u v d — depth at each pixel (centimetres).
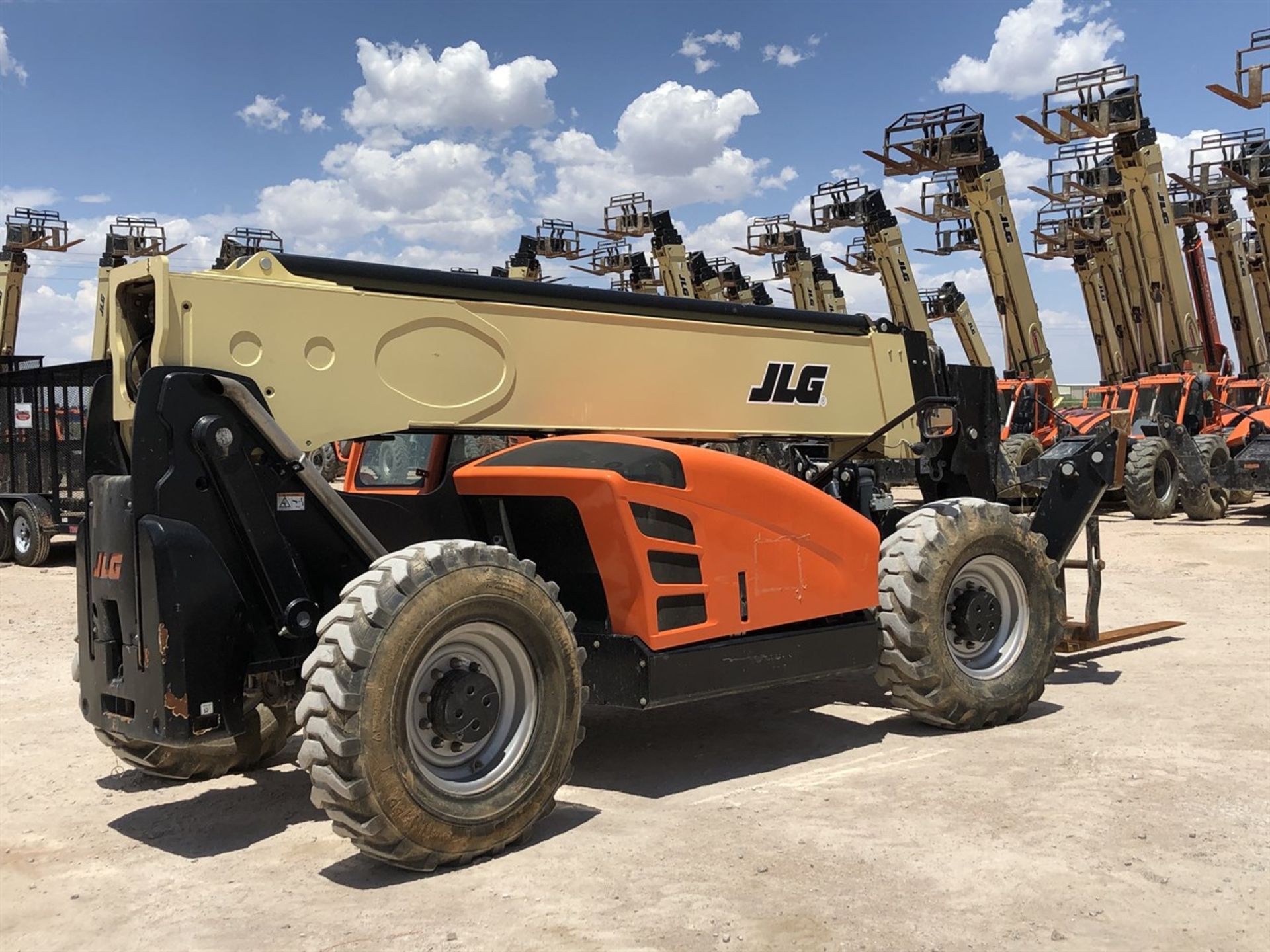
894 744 548
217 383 410
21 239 2555
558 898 361
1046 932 328
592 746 560
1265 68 1931
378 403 464
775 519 514
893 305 2556
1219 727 559
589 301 540
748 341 602
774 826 427
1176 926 331
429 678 403
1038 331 2114
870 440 619
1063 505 683
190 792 501
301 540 436
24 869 410
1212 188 2753
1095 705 615
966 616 568
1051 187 2536
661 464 475
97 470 449
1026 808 439
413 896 368
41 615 1068
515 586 414
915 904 350
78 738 602
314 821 455
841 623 550
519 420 509
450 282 495
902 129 2077
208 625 394
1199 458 1769
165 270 413
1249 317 2764
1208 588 1075
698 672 477
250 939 337
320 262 463
